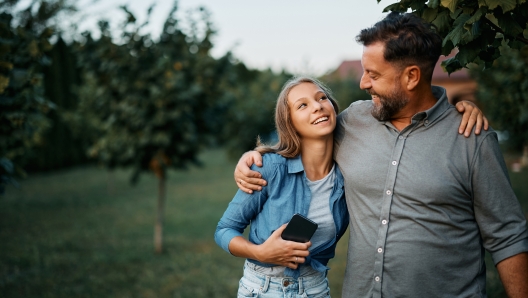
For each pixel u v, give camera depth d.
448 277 1.61
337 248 6.27
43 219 8.30
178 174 15.95
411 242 1.62
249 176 1.80
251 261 1.92
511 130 6.96
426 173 1.60
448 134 1.63
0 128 3.10
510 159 15.10
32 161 16.20
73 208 9.50
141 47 5.76
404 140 1.67
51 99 16.62
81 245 6.48
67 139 17.67
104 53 5.66
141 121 5.70
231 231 1.85
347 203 1.83
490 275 4.56
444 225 1.60
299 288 1.87
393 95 1.64
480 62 1.84
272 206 1.82
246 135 15.97
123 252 6.12
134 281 4.96
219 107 6.39
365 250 1.71
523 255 1.55
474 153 1.58
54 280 4.90
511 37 1.61
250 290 1.89
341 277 4.95
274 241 1.69
